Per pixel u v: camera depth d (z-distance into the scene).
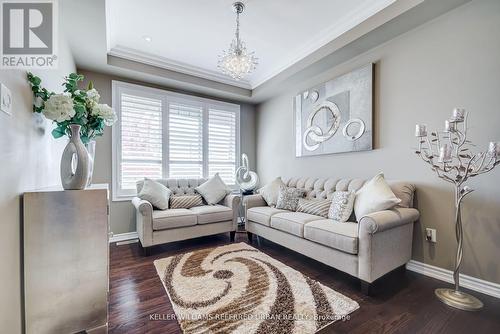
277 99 4.23
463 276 1.96
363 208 2.16
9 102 1.07
